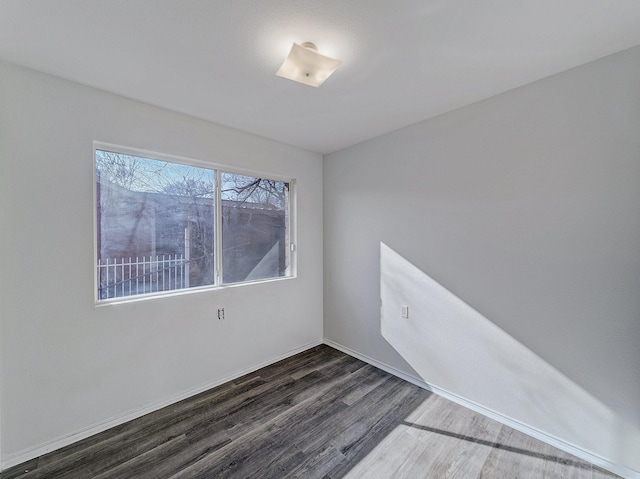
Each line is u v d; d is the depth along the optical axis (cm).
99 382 194
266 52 158
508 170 197
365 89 195
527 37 145
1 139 160
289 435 190
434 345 240
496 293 204
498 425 199
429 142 241
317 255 344
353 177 311
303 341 329
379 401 228
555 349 179
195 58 162
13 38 143
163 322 222
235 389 246
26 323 168
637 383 153
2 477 157
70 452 175
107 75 177
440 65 169
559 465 165
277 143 298
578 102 169
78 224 185
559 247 177
